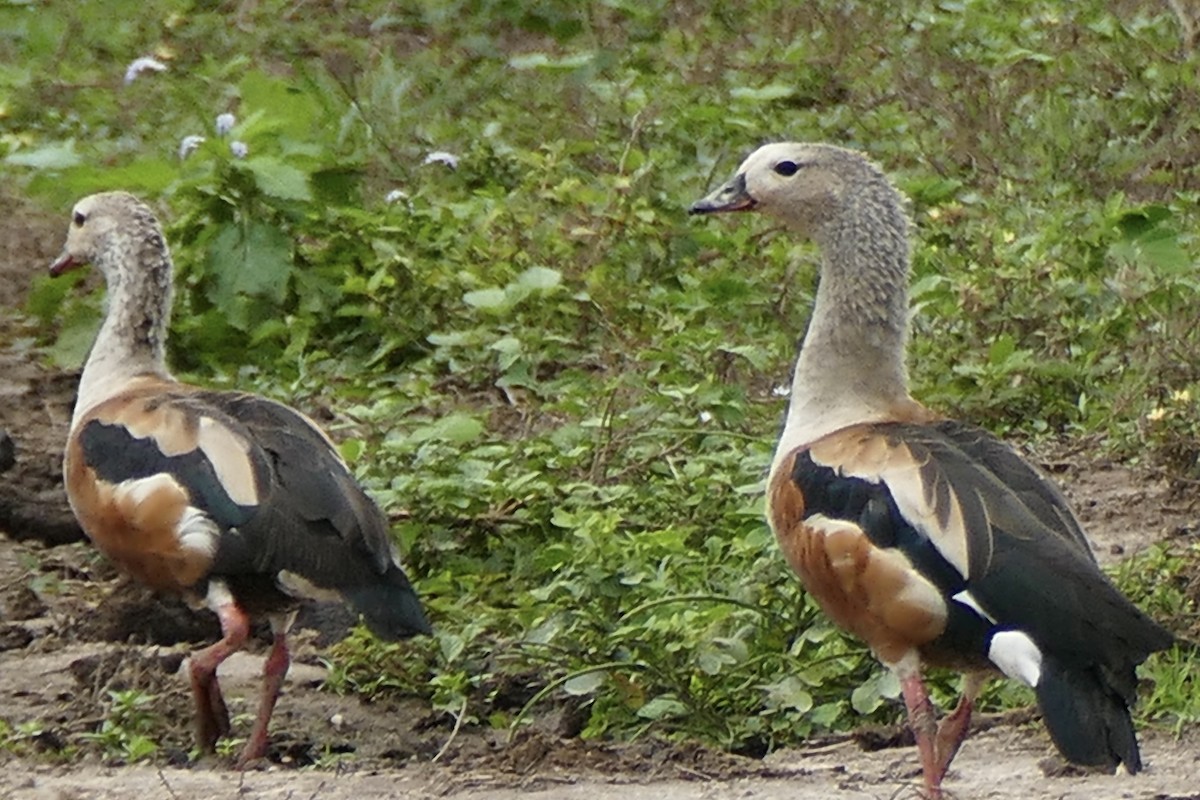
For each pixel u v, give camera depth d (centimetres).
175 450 1066
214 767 1027
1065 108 1922
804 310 1617
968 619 896
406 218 1714
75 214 1207
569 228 1719
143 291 1189
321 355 1577
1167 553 1198
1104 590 869
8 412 1508
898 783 981
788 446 1005
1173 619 1139
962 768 1005
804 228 1033
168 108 2136
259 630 1205
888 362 1012
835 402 1006
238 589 1057
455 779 992
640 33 2342
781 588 1138
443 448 1320
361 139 1933
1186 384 1441
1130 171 1862
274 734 1080
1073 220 1716
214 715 1052
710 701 1092
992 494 905
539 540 1268
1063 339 1531
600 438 1356
